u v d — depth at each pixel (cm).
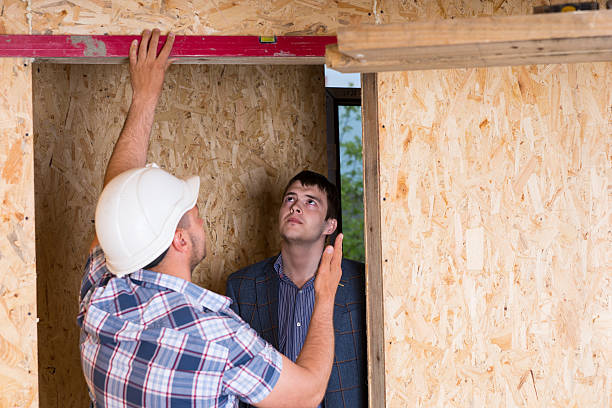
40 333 254
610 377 172
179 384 120
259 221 276
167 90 267
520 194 174
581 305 173
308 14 175
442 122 174
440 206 174
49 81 255
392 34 112
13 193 168
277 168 279
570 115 174
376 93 174
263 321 200
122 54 170
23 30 167
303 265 201
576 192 174
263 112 278
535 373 173
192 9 172
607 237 173
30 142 169
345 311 192
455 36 110
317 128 285
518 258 174
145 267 136
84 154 260
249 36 173
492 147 174
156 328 123
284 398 128
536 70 174
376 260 175
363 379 189
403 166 174
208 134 271
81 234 260
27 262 169
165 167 265
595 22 105
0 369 166
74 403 260
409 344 174
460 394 174
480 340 174
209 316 128
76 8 169
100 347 127
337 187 301
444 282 174
